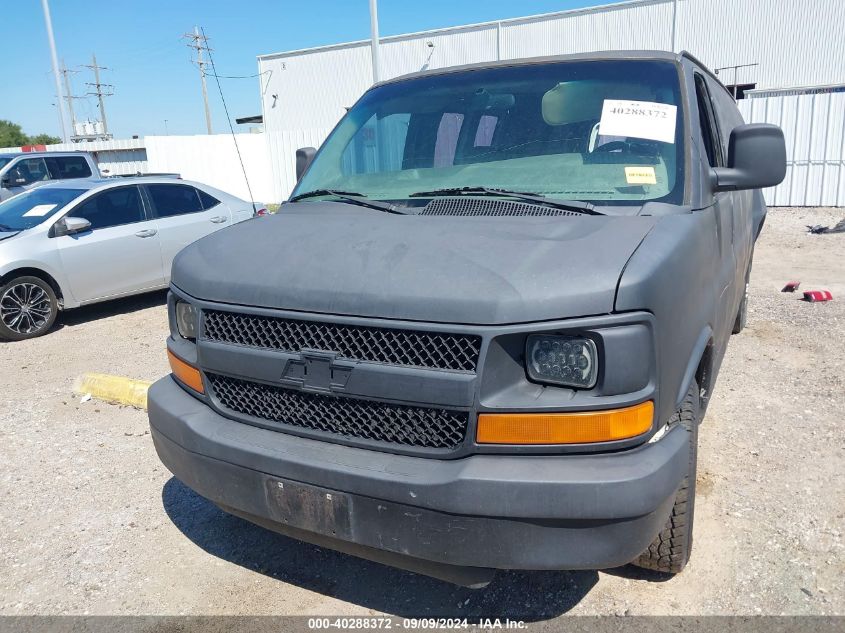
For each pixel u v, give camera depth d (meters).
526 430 2.23
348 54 31.12
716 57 27.38
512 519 2.21
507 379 2.26
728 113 5.02
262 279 2.69
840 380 5.26
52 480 4.27
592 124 3.26
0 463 4.53
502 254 2.43
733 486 3.78
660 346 2.32
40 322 7.95
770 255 11.02
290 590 3.13
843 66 25.84
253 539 3.57
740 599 2.88
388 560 2.49
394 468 2.36
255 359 2.63
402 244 2.64
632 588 3.00
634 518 2.21
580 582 3.05
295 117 33.16
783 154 3.12
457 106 3.62
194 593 3.14
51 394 5.89
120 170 27.06
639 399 2.24
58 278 8.05
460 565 2.31
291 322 2.58
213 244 3.13
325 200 3.51
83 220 8.19
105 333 8.00
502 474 2.20
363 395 2.41
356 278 2.49
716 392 5.15
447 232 2.70
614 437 2.23
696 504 3.61
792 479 3.83
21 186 14.33
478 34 28.78
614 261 2.32
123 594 3.15
